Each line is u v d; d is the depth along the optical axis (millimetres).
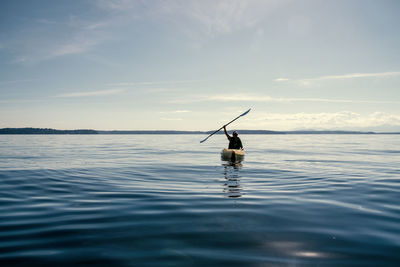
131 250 2537
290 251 2525
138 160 11812
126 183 6258
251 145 28172
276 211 3879
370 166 9664
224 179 6859
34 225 3264
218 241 2760
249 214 3734
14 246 2625
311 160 11867
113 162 10922
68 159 12094
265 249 2568
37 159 11984
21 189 5516
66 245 2656
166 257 2389
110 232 3021
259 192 5238
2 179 6641
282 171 8281
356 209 3996
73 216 3646
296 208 4047
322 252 2504
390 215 3691
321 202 4430
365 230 3090
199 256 2410
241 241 2764
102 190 5434
